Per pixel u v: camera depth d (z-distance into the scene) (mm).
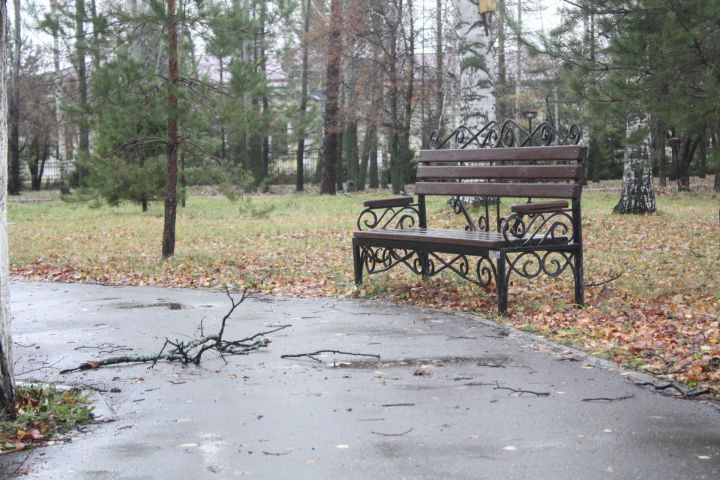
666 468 3639
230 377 5422
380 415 4500
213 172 12367
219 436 4227
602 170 45688
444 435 4145
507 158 8188
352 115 37000
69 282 10656
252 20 11906
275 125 12641
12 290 9906
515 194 8109
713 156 7957
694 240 13062
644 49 8312
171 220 12305
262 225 18422
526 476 3578
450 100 36281
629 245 12617
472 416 4445
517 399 4758
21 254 13672
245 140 42125
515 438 4078
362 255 9203
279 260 11773
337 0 34562
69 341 6793
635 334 6309
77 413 4645
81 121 12344
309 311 7879
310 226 17562
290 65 36812
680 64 8336
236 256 12344
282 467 3756
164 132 14742
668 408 4543
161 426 4434
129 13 11820
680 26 8180
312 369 5570
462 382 5141
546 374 5309
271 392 5020
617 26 8727
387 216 18922
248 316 7691
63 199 13383
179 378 5445
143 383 5352
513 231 7480
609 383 5074
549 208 7523
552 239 7590
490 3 16953
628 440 4016
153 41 12734
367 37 35156
